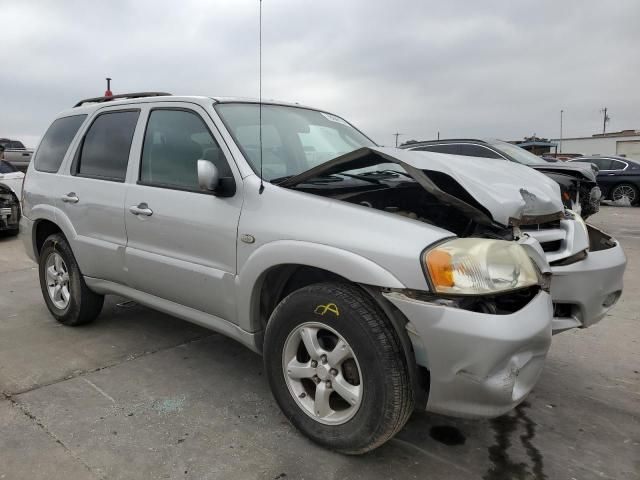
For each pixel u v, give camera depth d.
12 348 3.87
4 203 8.88
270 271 2.71
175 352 3.81
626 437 2.76
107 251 3.67
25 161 16.83
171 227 3.17
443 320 2.11
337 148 3.69
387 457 2.54
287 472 2.40
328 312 2.40
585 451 2.63
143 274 3.41
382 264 2.24
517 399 2.21
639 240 8.94
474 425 2.86
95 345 3.94
